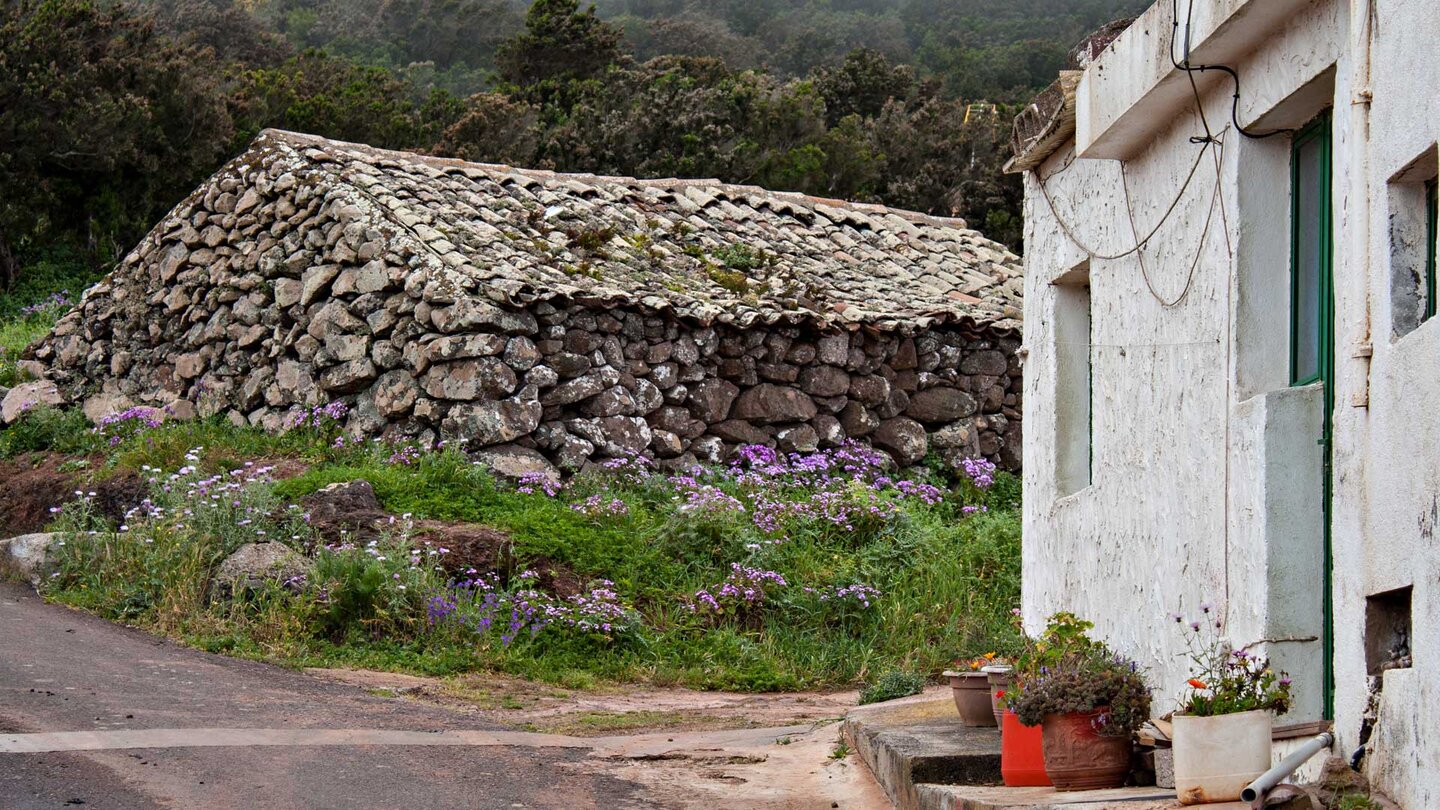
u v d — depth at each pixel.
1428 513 4.32
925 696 9.13
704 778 7.06
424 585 10.19
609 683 9.98
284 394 13.96
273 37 43.84
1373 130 4.79
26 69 24.06
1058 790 5.73
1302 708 5.44
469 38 56.56
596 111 31.80
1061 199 8.15
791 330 14.37
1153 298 6.69
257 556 10.43
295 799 5.95
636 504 12.44
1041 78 56.78
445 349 12.48
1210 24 5.50
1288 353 5.78
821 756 7.64
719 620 11.09
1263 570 5.47
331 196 13.80
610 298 13.05
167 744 6.75
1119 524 7.09
